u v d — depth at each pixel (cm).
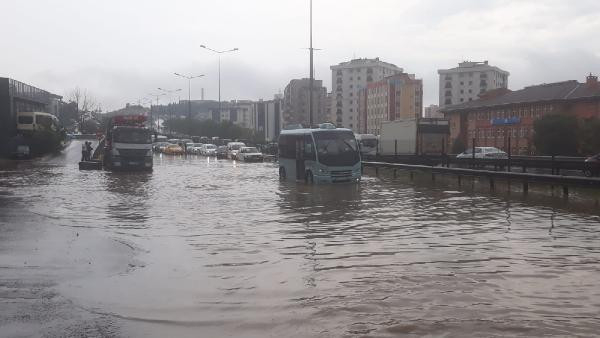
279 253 954
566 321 579
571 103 5919
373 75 14788
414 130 4150
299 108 15312
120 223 1317
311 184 2489
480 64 13025
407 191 2155
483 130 7338
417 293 691
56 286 736
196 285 744
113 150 3453
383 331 553
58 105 13825
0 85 5309
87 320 594
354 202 1758
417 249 976
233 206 1666
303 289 720
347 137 2498
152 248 1005
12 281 759
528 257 900
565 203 1697
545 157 3338
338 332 554
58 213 1502
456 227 1223
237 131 10219
